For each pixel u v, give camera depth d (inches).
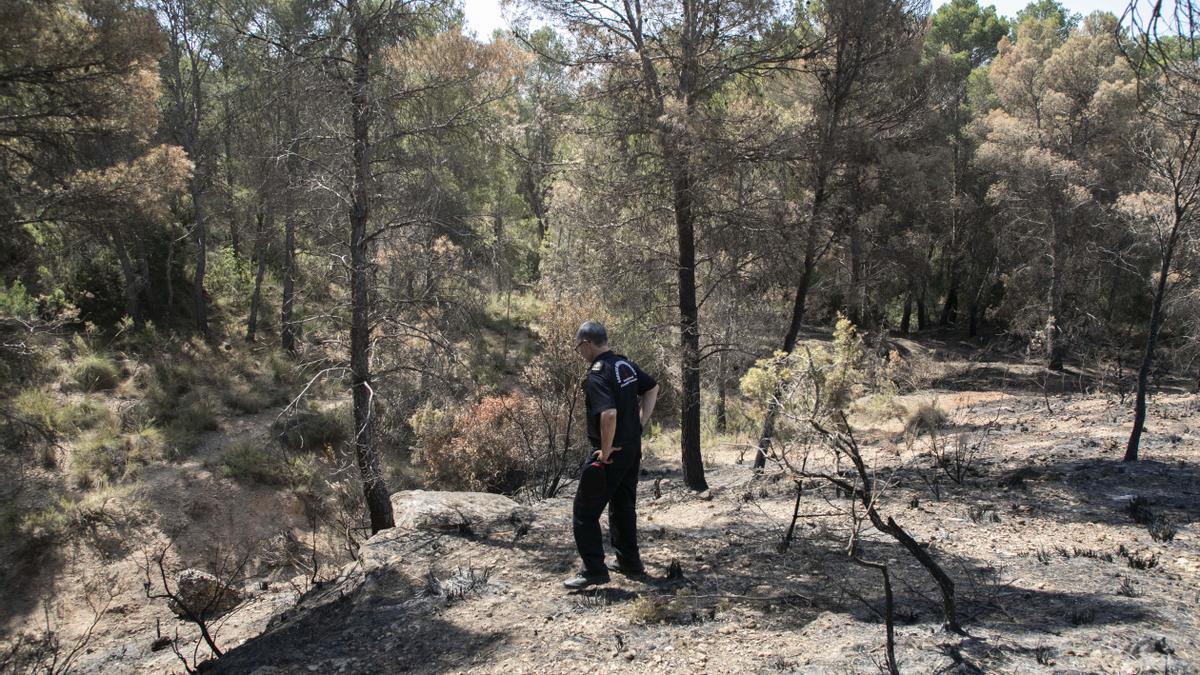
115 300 903.1
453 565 237.8
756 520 289.1
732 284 434.3
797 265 431.8
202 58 876.6
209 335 922.7
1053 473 326.3
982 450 421.4
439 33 337.1
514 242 969.5
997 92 1170.6
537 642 166.1
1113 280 1194.0
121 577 492.4
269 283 1104.2
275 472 620.4
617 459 194.4
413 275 358.9
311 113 319.3
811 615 170.1
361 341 349.4
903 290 1333.7
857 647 143.9
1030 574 193.9
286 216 345.7
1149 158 312.0
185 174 496.1
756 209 399.5
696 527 287.7
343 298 358.0
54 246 683.4
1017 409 665.0
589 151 396.8
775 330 635.5
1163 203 359.6
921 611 167.2
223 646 223.8
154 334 853.2
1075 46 1050.7
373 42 323.6
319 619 203.2
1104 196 1067.9
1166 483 296.4
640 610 175.0
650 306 427.8
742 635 159.8
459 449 550.6
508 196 912.3
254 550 536.1
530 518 313.6
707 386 668.1
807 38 414.9
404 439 638.5
